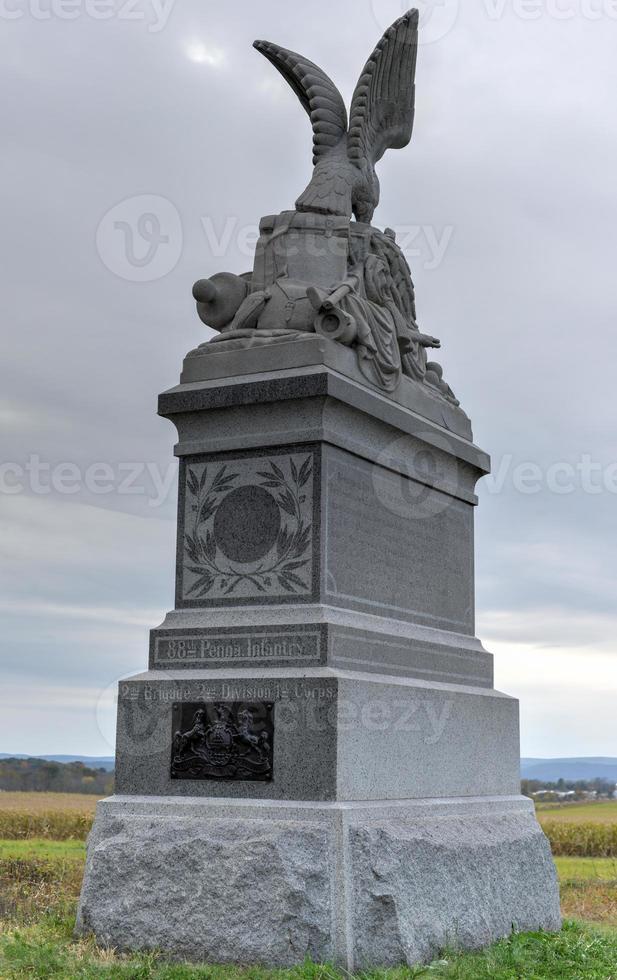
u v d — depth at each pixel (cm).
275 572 815
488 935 816
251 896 707
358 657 805
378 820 759
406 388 940
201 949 712
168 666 822
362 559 848
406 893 735
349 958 696
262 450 836
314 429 816
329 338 852
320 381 811
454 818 849
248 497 836
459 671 945
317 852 713
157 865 741
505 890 860
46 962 696
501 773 962
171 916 727
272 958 693
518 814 950
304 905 696
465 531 1019
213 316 917
